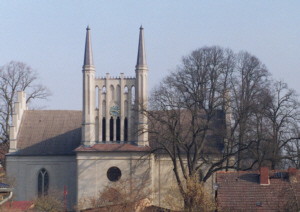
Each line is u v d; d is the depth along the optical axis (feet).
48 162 289.12
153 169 267.80
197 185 197.06
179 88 251.39
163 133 250.37
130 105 267.18
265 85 275.39
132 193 233.55
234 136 261.03
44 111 311.47
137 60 268.00
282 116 258.16
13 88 340.18
